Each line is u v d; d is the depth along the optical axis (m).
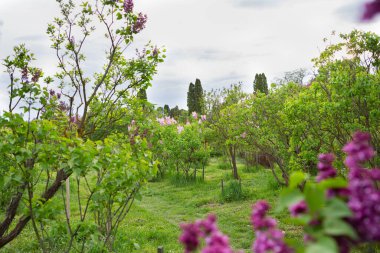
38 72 7.33
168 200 18.03
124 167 6.63
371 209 1.58
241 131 15.44
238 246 9.84
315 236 1.57
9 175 5.93
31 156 5.82
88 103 8.50
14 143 6.00
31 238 10.00
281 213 12.49
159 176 24.98
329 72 9.74
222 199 16.31
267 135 14.06
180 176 23.56
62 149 6.00
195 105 66.50
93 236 6.52
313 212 1.64
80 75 8.49
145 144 7.58
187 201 17.16
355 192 1.65
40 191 12.89
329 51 9.51
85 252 8.23
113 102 8.95
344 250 1.64
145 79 8.93
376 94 8.41
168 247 9.91
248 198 16.09
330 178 1.84
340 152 9.96
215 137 23.70
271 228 1.81
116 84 9.06
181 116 39.47
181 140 22.86
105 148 6.38
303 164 11.52
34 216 6.33
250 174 23.44
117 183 6.55
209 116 22.78
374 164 8.01
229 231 11.34
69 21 8.59
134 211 14.81
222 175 24.34
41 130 6.05
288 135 13.84
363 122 9.02
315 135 10.77
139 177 6.89
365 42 9.03
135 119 9.08
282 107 13.68
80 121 8.62
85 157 5.93
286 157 13.73
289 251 1.71
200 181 22.33
